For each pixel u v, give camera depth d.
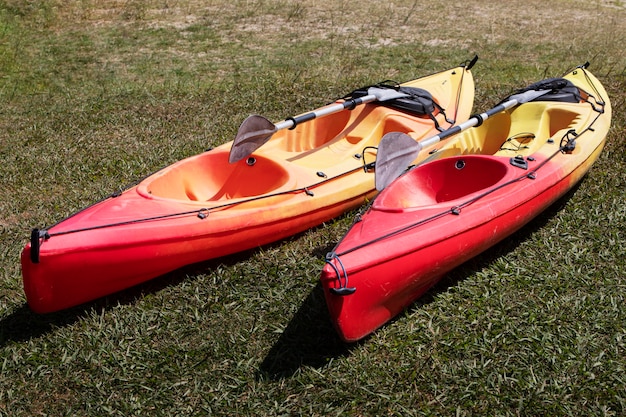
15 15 11.61
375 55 9.71
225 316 4.16
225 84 8.62
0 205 5.58
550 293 4.25
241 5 12.63
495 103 7.73
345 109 5.80
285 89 8.30
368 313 3.77
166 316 4.16
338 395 3.51
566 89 5.97
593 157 5.38
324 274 3.56
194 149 6.59
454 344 3.83
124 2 12.84
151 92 8.41
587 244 4.79
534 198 4.64
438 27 11.16
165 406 3.50
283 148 5.72
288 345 3.89
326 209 4.99
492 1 12.98
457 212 4.21
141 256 4.14
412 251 3.88
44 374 3.72
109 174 6.14
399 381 3.60
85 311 4.14
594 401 3.42
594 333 3.88
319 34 10.85
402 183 4.71
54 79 9.01
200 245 4.38
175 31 11.15
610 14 12.09
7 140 7.03
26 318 4.16
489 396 3.47
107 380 3.67
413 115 5.87
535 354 3.74
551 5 12.72
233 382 3.64
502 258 4.64
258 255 4.76
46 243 3.81
